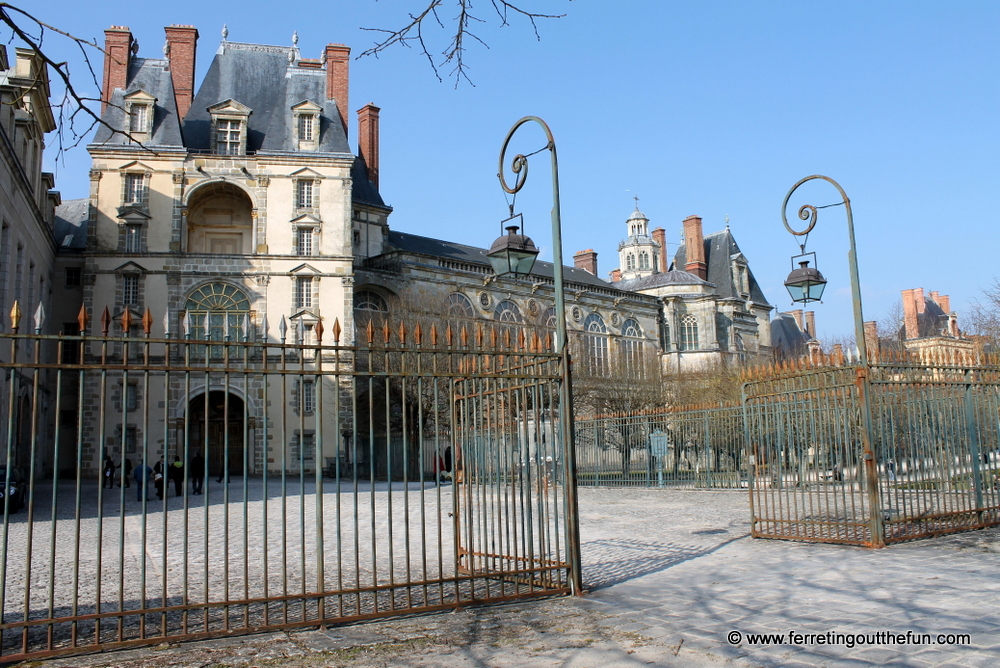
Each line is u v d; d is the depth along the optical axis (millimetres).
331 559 13875
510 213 11680
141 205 49938
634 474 30219
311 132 53969
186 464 7461
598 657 6969
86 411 47062
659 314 85500
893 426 13414
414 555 14055
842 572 10570
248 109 53062
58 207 61562
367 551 14828
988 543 12672
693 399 53094
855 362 13484
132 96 50719
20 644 7891
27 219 38062
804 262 15625
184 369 7508
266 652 7293
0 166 30312
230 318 49906
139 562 13992
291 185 52281
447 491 28922
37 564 13828
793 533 15086
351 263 52156
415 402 39844
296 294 51031
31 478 6977
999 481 15008
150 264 49406
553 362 10359
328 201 52656
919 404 13836
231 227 54281
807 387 14375
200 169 51031
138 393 47625
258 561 13852
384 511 22344
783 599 9055
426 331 51344
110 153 49938
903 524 14273
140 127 50719
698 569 11516
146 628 8531
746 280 98312
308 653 7246
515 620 8477
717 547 13758
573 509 10031
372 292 58906
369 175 66062
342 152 53688
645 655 6980
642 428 29719
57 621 7090
